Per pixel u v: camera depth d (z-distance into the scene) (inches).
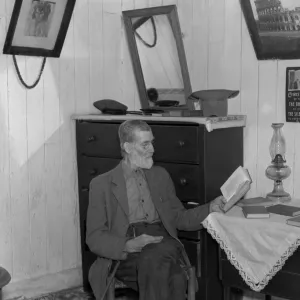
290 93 148.3
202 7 165.6
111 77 182.1
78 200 176.1
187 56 170.7
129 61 182.7
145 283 118.9
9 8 152.4
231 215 128.9
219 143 147.8
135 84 182.4
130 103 183.8
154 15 164.7
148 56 168.9
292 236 118.0
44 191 166.9
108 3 178.7
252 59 156.2
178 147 145.9
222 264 131.8
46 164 166.7
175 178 147.9
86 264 172.2
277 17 146.8
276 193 144.4
